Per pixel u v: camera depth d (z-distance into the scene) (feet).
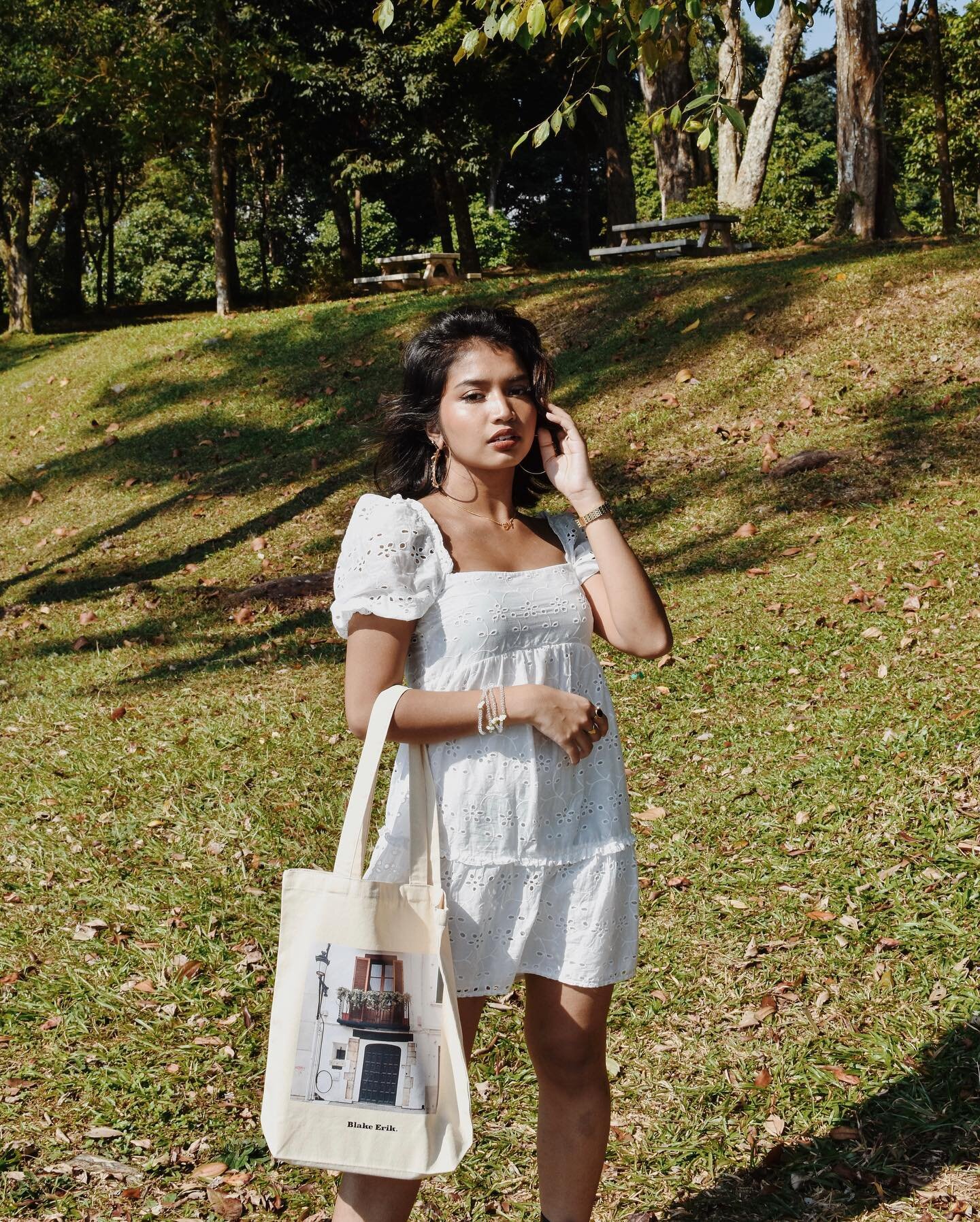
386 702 6.77
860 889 13.64
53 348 60.75
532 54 78.23
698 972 12.69
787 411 33.06
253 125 82.84
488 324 7.50
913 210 149.48
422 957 6.70
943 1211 8.86
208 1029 12.25
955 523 24.79
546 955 7.36
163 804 17.58
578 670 7.44
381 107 79.10
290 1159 6.52
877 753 16.57
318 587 28.76
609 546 7.84
